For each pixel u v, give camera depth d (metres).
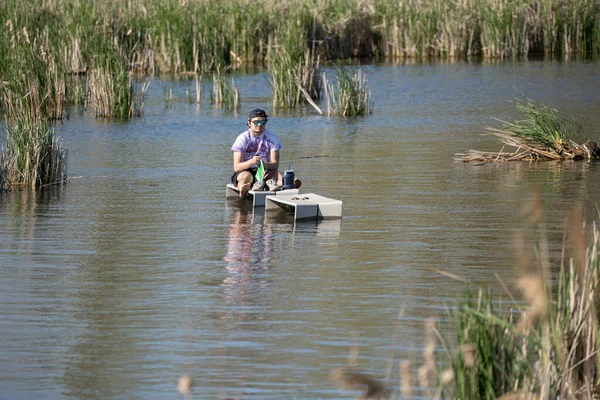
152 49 72.00
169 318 17.58
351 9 82.19
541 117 37.00
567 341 12.69
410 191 29.91
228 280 20.09
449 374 11.39
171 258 22.05
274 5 80.25
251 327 16.98
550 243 22.64
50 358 15.62
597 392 12.44
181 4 74.06
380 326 16.86
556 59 77.25
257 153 29.67
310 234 24.34
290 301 18.52
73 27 66.44
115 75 51.09
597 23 81.12
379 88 61.62
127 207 28.22
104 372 14.98
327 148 39.38
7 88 49.84
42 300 18.84
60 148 33.00
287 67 55.09
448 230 24.31
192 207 28.19
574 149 36.06
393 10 82.31
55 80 50.75
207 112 51.91
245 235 24.38
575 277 13.78
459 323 12.91
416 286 19.30
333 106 54.00
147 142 42.03
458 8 81.50
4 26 55.19
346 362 15.14
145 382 14.56
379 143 40.47
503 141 37.03
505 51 80.19
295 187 29.12
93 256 22.31
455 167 34.31
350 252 22.33
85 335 16.73
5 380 14.70
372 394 9.42
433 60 78.94
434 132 43.53
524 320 11.52
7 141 32.69
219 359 15.44
